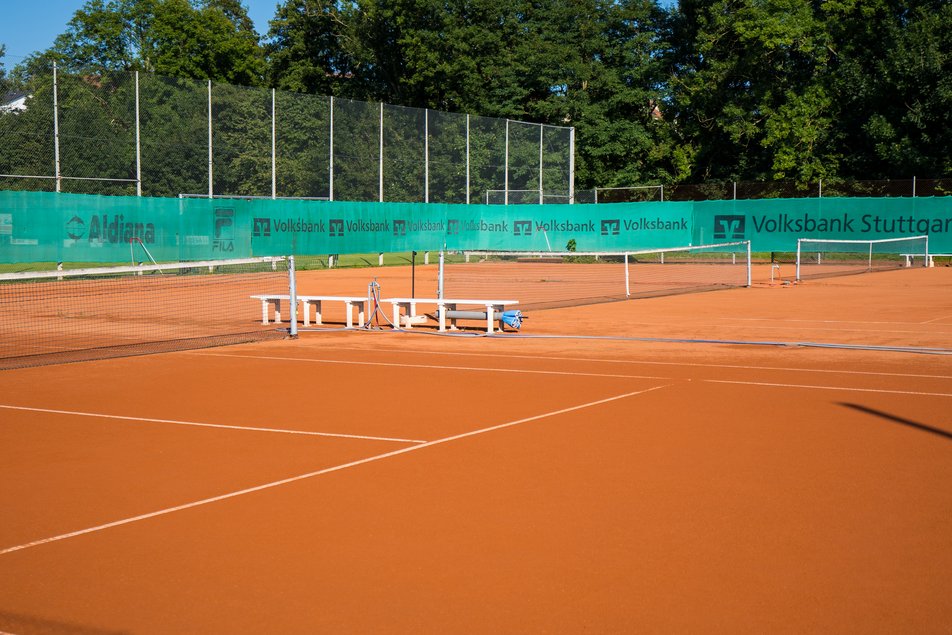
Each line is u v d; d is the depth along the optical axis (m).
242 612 4.90
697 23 64.25
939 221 41.62
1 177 30.89
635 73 63.03
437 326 19.47
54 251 31.09
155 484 7.38
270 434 9.14
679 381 12.19
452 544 5.91
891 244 42.78
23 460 8.18
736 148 60.75
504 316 18.19
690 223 46.62
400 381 12.30
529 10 67.00
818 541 5.90
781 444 8.55
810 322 19.53
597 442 8.69
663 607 4.91
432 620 4.78
